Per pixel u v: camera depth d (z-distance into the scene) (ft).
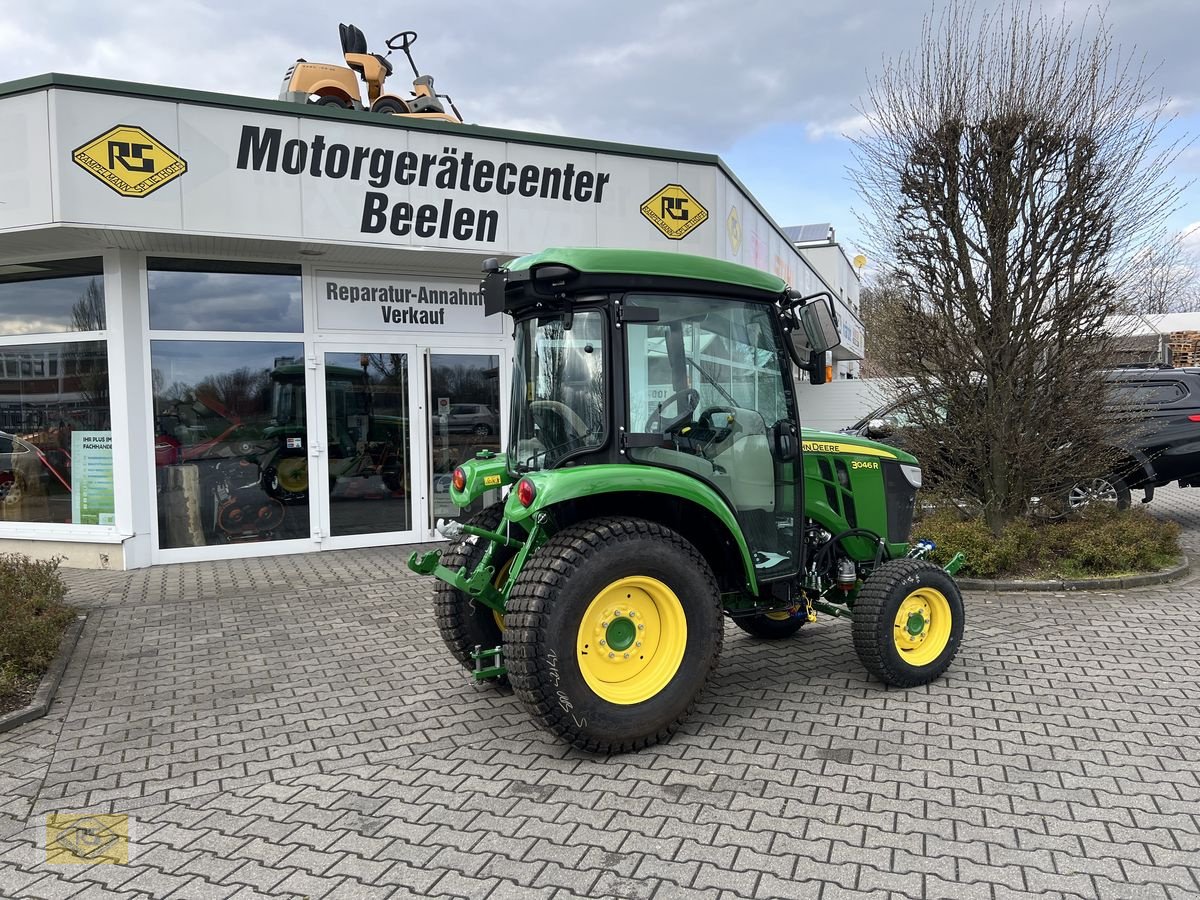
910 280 24.99
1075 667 16.16
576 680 11.89
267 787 11.84
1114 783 11.34
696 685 12.86
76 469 28.04
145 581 25.22
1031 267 23.54
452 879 9.39
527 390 14.58
